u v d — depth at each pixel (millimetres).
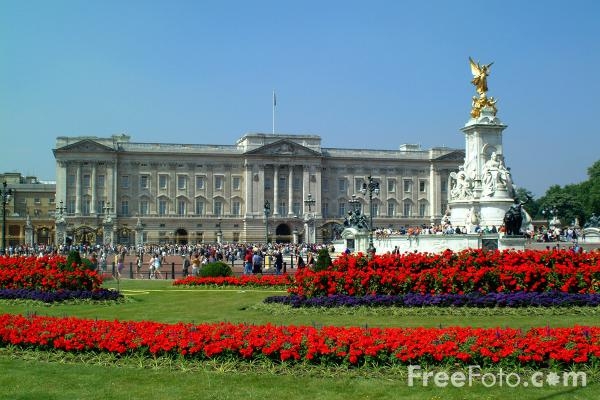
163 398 17266
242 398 17188
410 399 16922
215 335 20859
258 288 44812
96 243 148125
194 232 168500
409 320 27703
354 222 82812
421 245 66250
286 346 20219
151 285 49625
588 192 188125
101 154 162125
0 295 36188
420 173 182125
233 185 171875
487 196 70000
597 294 30125
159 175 167500
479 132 75438
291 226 171875
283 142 171250
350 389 17844
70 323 23031
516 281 30625
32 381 18922
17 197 191250
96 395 17547
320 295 31828
